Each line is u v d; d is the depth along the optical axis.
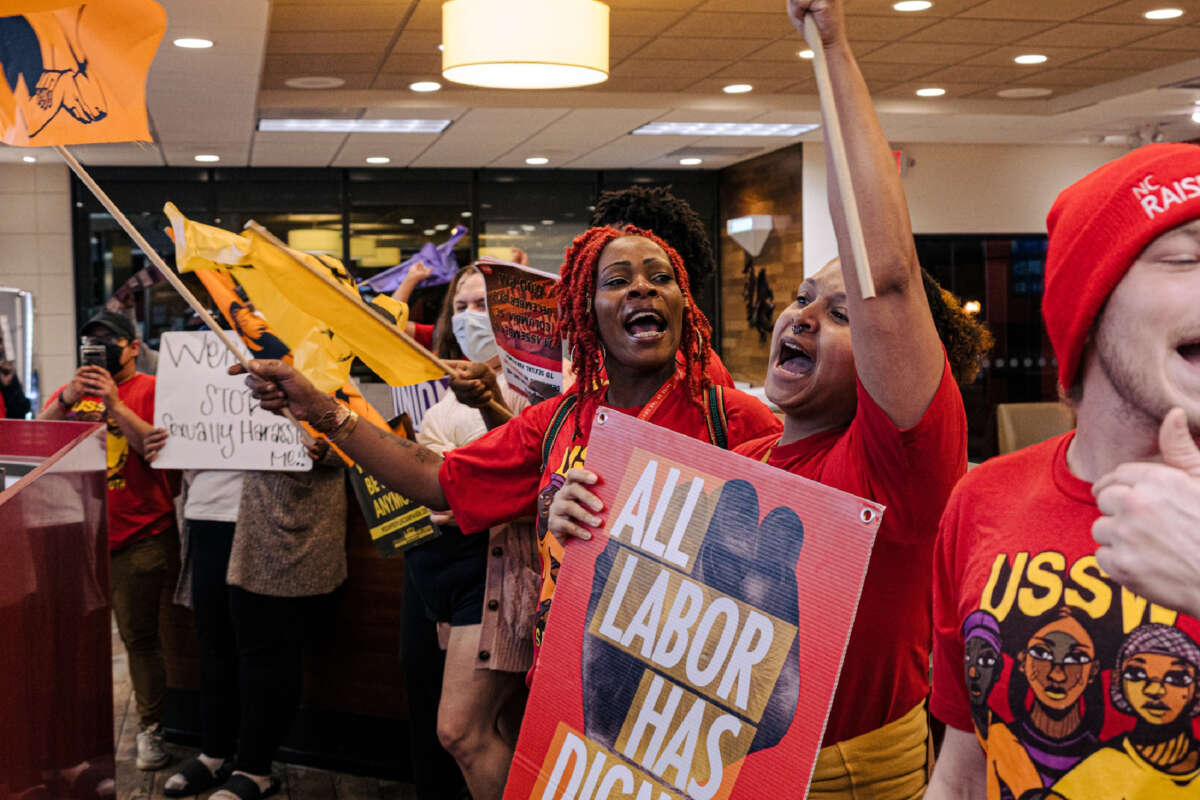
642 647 1.28
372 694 3.36
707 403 1.70
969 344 1.42
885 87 7.68
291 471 3.02
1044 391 10.05
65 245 9.77
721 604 1.23
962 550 0.98
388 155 9.52
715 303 11.20
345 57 6.43
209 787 3.30
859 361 1.10
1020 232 9.92
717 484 1.26
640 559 1.31
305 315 1.98
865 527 1.13
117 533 3.38
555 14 3.68
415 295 9.66
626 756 1.27
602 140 8.99
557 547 1.68
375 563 3.34
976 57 6.77
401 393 3.03
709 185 11.05
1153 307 0.81
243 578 3.02
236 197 10.04
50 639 1.64
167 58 5.62
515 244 10.60
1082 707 0.83
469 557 2.45
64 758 1.71
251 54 5.55
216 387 3.14
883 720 1.26
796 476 1.19
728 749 1.19
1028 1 5.48
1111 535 0.73
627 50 6.48
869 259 1.04
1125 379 0.83
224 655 3.30
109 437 3.33
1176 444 0.72
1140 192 0.82
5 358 4.47
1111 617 0.83
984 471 0.99
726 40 6.25
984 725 0.91
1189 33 6.19
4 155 9.02
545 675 1.36
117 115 1.97
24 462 2.41
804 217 9.28
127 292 3.70
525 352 2.42
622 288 1.66
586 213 10.72
